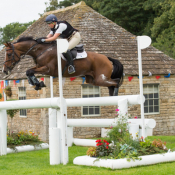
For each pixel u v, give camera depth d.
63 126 7.69
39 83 7.84
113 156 7.16
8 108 8.96
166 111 15.95
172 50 25.31
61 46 7.52
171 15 26.34
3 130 9.67
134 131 7.96
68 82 14.76
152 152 7.58
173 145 10.73
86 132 14.97
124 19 31.70
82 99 8.88
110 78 8.58
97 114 15.23
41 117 14.59
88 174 6.44
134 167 7.01
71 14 18.53
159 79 15.80
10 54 8.00
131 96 7.78
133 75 15.18
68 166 7.39
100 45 16.17
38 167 7.54
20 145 10.52
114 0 31.33
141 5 31.19
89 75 8.65
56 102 7.66
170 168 6.79
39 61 7.97
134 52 16.28
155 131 15.70
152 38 29.98
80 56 8.14
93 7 34.50
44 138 14.35
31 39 8.14
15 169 7.40
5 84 16.91
